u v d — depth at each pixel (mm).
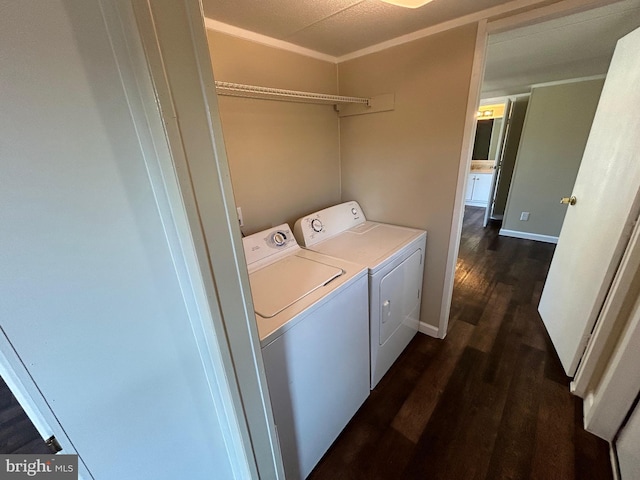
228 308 588
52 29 372
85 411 557
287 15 1315
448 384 1719
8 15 344
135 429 633
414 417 1524
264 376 731
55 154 414
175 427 697
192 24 429
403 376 1796
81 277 483
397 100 1830
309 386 1164
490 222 4832
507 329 2178
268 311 1070
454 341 2088
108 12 383
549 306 2121
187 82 440
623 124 1413
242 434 710
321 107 2020
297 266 1475
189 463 757
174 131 437
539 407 1534
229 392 651
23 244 423
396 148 1941
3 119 370
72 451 569
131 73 416
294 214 1999
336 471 1301
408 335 2016
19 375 474
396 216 2104
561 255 2027
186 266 547
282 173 1853
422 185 1901
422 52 1645
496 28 1394
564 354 1766
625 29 1732
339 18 1372
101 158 449
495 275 3021
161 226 532
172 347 627
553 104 3396
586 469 1235
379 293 1519
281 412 1046
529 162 3736
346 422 1479
